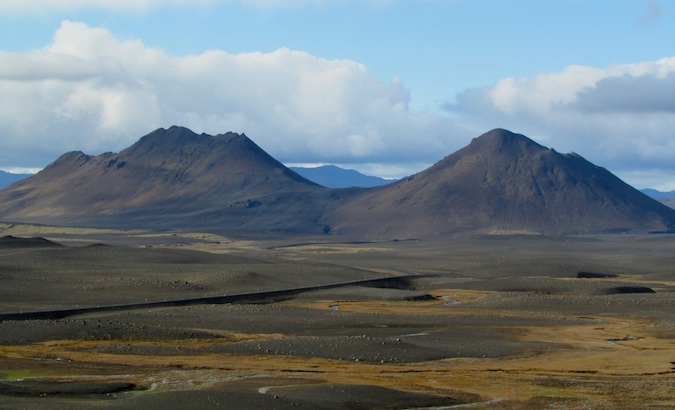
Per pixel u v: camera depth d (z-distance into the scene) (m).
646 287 189.38
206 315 135.88
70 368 87.62
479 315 142.25
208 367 90.00
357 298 173.75
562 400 76.75
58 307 142.12
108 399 72.62
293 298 172.62
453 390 80.50
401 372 89.94
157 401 69.25
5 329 109.62
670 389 81.88
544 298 163.12
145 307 147.00
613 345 111.50
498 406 74.31
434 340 111.69
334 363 94.25
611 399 77.19
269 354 98.62
